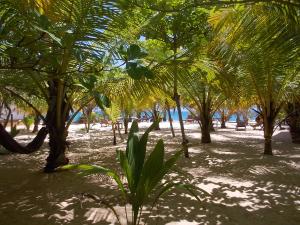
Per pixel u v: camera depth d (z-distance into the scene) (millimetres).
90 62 3783
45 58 3564
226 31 5633
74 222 4539
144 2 3613
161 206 5203
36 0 3635
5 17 3238
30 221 4605
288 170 8125
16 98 10672
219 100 13805
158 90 9211
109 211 4961
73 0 3662
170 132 21422
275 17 4551
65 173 7863
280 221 4582
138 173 3227
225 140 15906
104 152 11797
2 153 11195
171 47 8977
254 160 9664
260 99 10398
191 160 9688
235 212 4949
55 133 7938
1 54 3443
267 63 6637
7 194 6016
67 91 8180
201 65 6891
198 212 4930
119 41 4898
